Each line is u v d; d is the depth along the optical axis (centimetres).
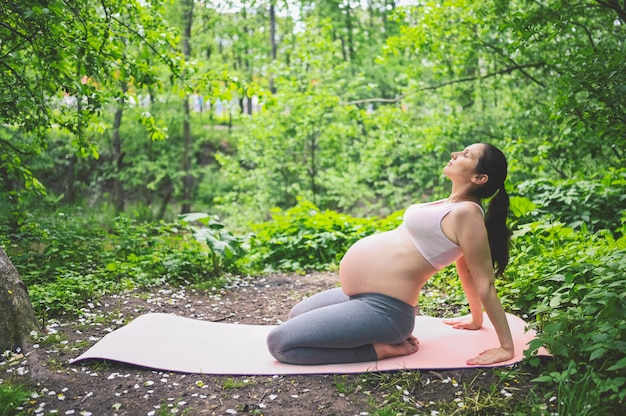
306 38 1478
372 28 2250
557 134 924
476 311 396
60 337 391
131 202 2256
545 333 331
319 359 346
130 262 618
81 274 578
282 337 346
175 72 587
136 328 396
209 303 525
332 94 1491
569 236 529
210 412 293
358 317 341
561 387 293
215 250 614
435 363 341
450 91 1253
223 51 2219
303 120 1456
